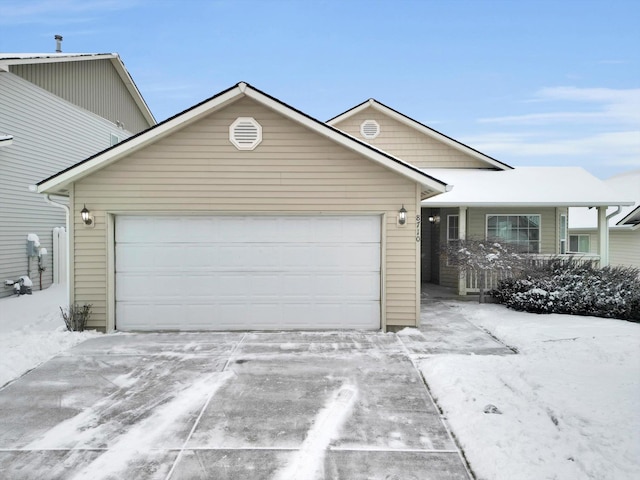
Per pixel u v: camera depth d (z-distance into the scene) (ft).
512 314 30.14
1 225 38.22
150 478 11.21
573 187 39.68
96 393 16.69
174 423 14.20
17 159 40.01
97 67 53.88
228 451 12.49
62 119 46.55
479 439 12.73
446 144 45.85
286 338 24.52
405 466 11.78
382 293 26.22
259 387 17.19
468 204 36.40
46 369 19.35
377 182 25.93
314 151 25.89
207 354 21.50
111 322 25.85
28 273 41.65
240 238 26.25
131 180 25.62
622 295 29.32
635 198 65.87
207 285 26.23
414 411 15.10
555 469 11.11
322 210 25.98
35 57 40.91
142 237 26.11
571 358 20.10
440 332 25.63
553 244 41.52
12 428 13.92
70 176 24.59
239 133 25.73
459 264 35.04
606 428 13.03
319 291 26.37
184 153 25.70
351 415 14.76
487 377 17.51
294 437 13.29
